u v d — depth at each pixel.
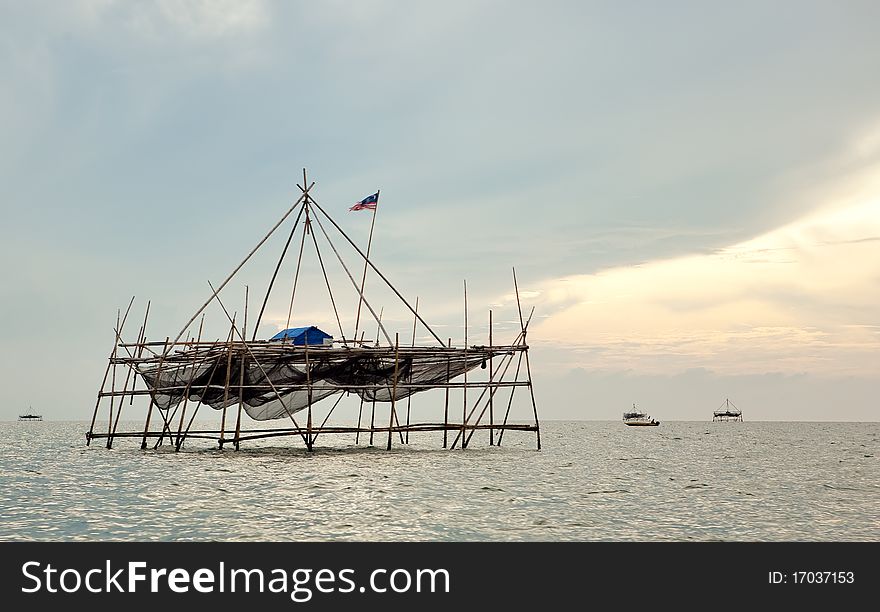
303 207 51.09
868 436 133.75
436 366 50.72
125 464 46.56
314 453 56.44
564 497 33.41
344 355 47.31
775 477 45.38
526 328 52.38
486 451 62.22
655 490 37.03
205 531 25.05
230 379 47.94
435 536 24.59
